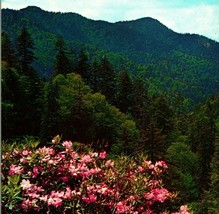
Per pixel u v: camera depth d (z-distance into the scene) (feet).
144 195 24.97
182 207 26.09
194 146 257.55
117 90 262.06
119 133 181.88
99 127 188.55
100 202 22.47
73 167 23.38
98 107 199.21
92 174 23.61
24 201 19.95
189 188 162.20
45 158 22.43
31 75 207.00
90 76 247.91
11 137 152.25
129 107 248.93
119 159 26.25
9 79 166.50
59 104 177.99
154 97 290.97
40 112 175.01
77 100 173.47
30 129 169.58
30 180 22.27
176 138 212.23
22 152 22.48
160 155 128.67
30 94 180.55
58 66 227.61
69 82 197.36
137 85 263.29
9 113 153.17
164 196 25.32
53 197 21.17
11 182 18.75
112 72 253.65
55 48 232.53
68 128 168.14
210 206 146.10
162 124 208.54
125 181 24.68
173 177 142.41
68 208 21.09
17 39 219.00
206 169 191.11
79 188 22.26
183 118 311.88
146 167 27.09
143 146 129.18
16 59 212.43
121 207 23.27
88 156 24.61
